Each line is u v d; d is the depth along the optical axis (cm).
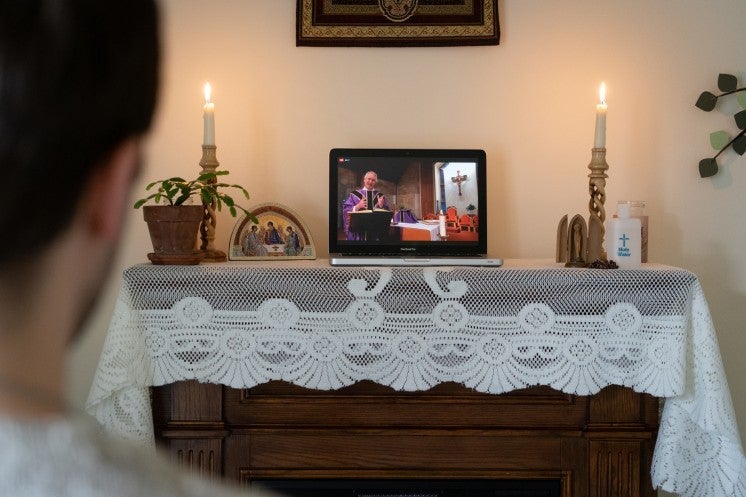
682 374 186
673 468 191
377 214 212
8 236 27
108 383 184
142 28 28
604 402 195
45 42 26
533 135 236
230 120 236
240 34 235
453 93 235
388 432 196
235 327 189
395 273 188
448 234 212
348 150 213
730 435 187
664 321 188
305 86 235
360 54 235
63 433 26
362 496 198
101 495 26
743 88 232
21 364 28
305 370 189
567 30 235
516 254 238
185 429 195
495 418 197
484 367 189
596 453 196
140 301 188
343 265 197
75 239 28
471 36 231
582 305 188
